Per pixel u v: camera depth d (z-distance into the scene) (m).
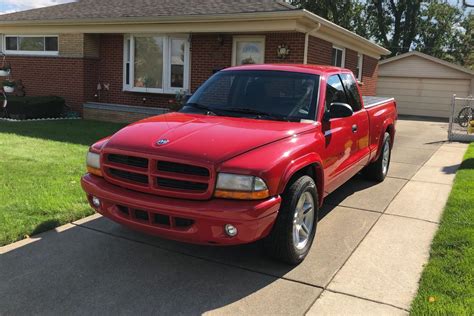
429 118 23.88
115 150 3.97
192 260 4.25
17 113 14.33
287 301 3.53
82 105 15.51
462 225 5.15
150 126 4.32
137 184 3.85
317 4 36.72
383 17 41.81
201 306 3.44
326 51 14.34
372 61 20.80
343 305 3.49
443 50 44.19
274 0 13.55
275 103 4.88
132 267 4.08
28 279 3.79
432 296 3.54
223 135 3.96
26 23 15.84
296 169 3.89
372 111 6.71
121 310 3.35
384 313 3.38
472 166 8.88
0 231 4.64
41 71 16.28
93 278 3.84
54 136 10.78
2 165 7.48
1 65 17.19
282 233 3.91
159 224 3.75
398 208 6.02
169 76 14.71
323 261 4.28
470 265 4.06
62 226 5.02
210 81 5.45
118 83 15.66
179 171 3.68
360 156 6.13
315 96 4.87
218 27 12.98
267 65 5.50
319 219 5.50
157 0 15.66
